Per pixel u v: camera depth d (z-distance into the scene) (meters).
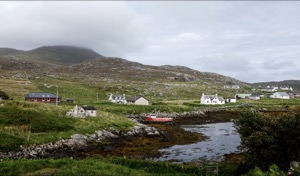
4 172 26.55
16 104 76.69
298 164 29.98
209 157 49.41
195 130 85.69
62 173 25.91
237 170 34.22
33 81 196.00
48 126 60.72
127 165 33.31
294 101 172.75
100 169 28.36
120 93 189.75
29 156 46.69
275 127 34.59
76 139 57.53
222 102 160.12
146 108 119.44
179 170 32.38
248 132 36.34
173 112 119.25
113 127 71.88
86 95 168.00
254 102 166.75
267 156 32.84
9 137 50.88
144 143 62.16
